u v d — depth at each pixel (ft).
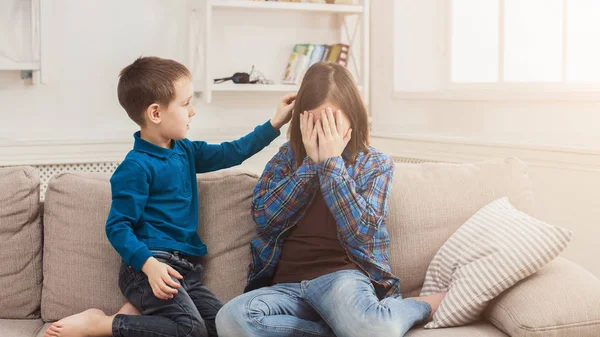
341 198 5.98
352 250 6.10
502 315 5.57
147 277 5.90
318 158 6.23
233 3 11.28
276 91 12.57
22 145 10.91
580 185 8.29
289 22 12.46
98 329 5.70
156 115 6.38
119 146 11.46
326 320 5.67
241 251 6.64
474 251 6.02
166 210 6.25
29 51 10.91
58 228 6.48
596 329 5.40
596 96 8.28
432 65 12.10
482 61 11.07
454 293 5.80
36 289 6.49
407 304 5.72
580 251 8.34
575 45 9.25
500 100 9.84
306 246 6.21
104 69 11.43
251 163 12.29
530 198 6.89
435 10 12.00
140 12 11.54
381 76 12.60
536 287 5.58
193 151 6.84
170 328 5.68
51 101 11.18
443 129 11.10
